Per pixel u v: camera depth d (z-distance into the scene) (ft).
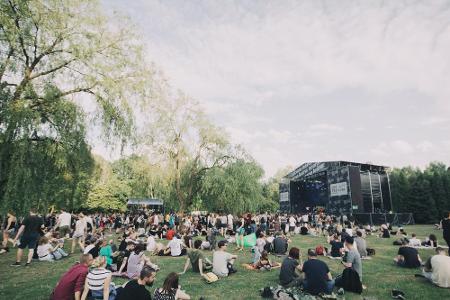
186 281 29.60
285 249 45.39
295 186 178.91
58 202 52.03
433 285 26.84
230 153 94.02
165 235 67.87
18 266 35.86
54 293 19.42
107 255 33.60
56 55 50.67
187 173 91.76
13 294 24.90
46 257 39.11
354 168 125.70
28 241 36.86
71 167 51.65
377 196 129.39
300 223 92.43
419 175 145.59
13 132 42.65
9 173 42.96
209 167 92.63
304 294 23.13
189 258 33.53
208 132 91.09
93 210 148.05
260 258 36.14
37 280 29.32
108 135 53.57
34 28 47.67
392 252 46.68
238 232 53.01
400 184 147.02
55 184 49.83
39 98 48.34
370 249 43.65
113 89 52.29
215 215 81.56
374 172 133.49
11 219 45.96
